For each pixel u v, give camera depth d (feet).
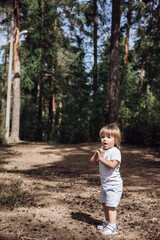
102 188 12.36
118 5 53.06
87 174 30.35
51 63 85.92
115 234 12.14
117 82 53.06
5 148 50.01
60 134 68.39
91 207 16.62
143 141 53.06
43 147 51.98
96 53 77.30
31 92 96.37
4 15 68.95
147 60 90.74
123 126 60.64
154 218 14.71
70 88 89.25
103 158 11.96
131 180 26.66
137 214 15.52
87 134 65.72
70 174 30.12
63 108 71.10
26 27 79.05
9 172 28.84
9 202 16.66
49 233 11.93
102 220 14.15
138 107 62.08
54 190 20.92
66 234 11.89
